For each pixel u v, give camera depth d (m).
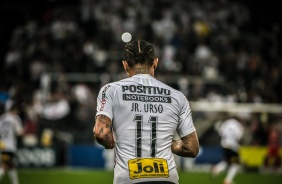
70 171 25.06
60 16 33.12
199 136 27.34
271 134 27.38
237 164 21.20
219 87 29.95
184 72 30.73
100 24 32.62
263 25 37.34
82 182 21.00
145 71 7.33
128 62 7.37
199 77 30.62
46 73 28.98
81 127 27.30
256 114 28.02
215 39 33.41
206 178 23.02
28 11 37.16
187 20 33.91
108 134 6.92
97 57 30.17
